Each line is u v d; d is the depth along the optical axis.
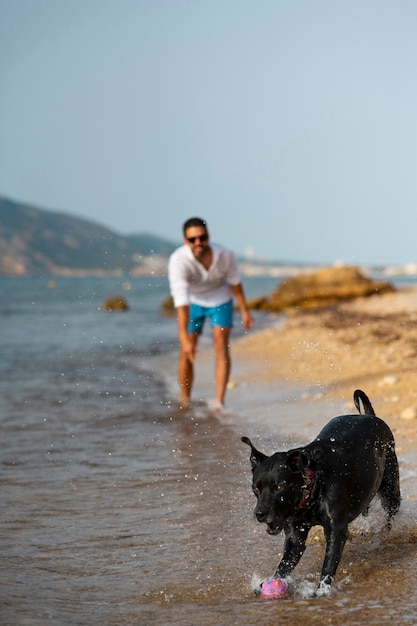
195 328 9.78
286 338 17.83
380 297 32.03
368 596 4.00
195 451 7.46
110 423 9.13
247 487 6.20
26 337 23.00
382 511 5.07
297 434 7.83
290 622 3.73
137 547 4.94
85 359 16.41
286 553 4.33
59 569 4.58
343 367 12.09
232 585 4.30
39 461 7.30
